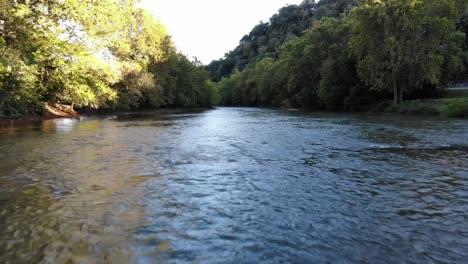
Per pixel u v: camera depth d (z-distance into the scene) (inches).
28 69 903.1
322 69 2111.2
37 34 930.1
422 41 1483.8
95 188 289.3
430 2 1505.9
